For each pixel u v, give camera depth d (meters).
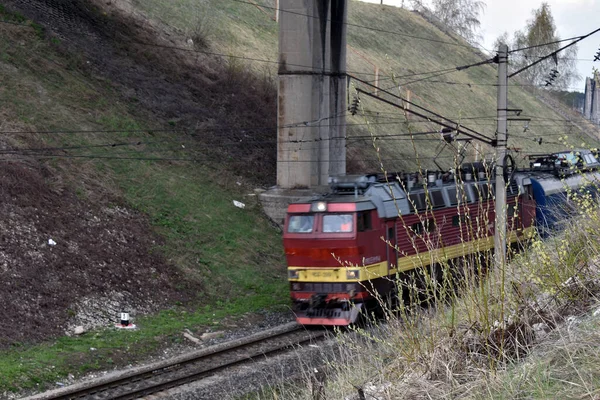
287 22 25.95
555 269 8.27
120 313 16.62
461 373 7.21
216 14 43.50
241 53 39.03
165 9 38.41
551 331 7.38
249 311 18.83
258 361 14.44
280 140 26.33
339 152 28.98
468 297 8.04
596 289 8.01
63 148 20.53
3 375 12.23
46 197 18.86
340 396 8.55
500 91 17.67
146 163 23.98
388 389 7.34
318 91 26.69
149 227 20.77
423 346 7.71
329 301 16.97
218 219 23.39
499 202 17.44
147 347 15.23
